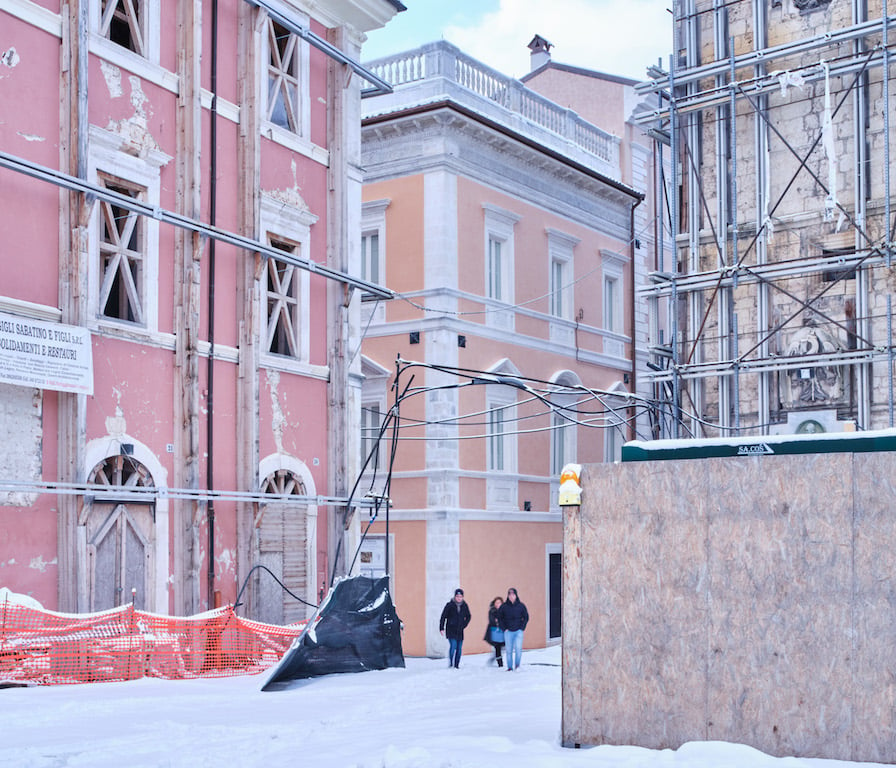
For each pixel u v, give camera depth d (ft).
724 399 89.56
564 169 122.11
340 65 86.84
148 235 69.05
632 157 138.00
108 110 67.05
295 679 62.34
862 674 33.42
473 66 114.21
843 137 87.04
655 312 94.02
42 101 62.69
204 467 71.92
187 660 63.93
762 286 88.89
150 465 67.77
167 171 71.31
